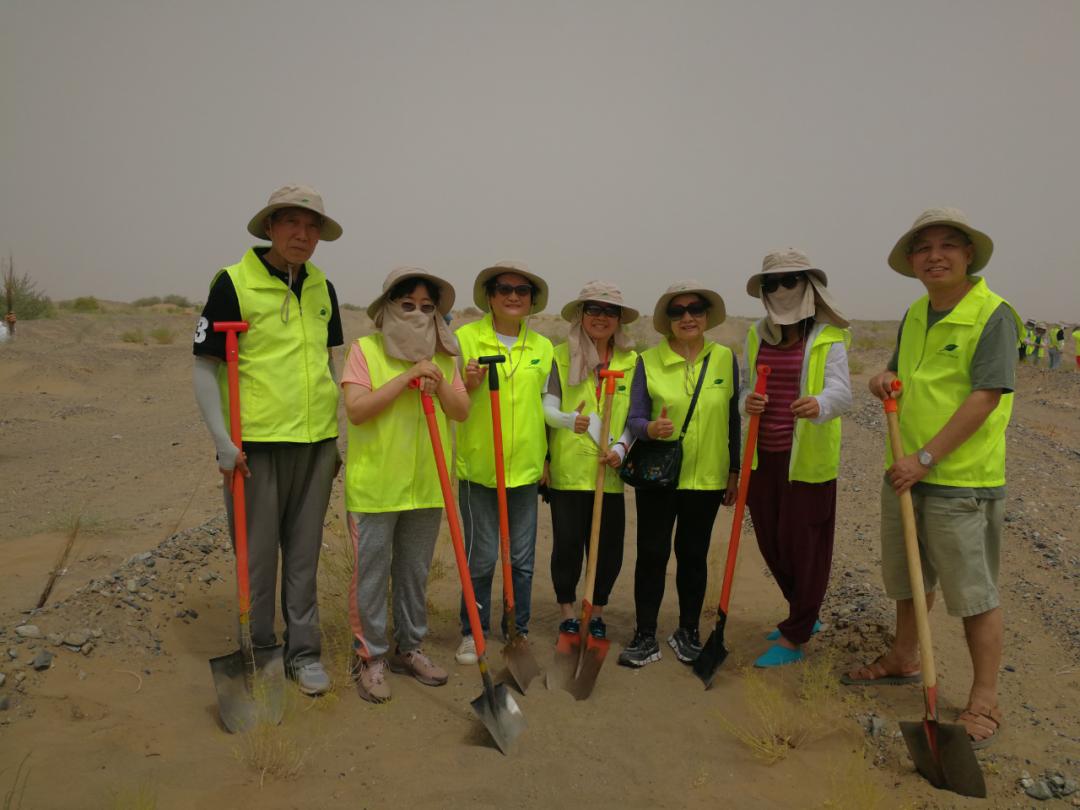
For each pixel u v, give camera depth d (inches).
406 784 121.4
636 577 171.8
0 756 117.0
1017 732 136.3
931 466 135.5
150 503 311.0
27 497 319.6
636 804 119.0
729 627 192.1
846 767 128.9
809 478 157.2
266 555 144.0
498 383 156.6
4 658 140.5
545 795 120.7
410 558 153.4
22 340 877.2
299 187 138.4
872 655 168.1
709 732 140.3
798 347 161.2
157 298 1988.2
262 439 139.5
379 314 151.5
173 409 602.5
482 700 135.3
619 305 165.5
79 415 555.5
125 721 130.1
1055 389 757.3
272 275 141.4
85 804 108.2
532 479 167.5
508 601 158.7
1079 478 331.9
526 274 164.2
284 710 135.8
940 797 120.5
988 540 138.6
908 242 143.9
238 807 112.1
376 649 149.6
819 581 162.1
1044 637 174.2
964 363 135.6
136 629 161.3
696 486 165.3
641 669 166.6
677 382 166.6
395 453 146.2
